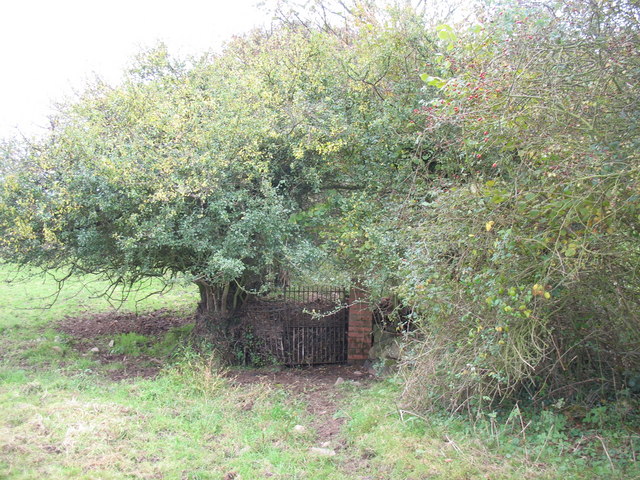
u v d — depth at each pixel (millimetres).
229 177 8312
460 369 5762
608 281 4934
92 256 8531
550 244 4410
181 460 5223
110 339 10695
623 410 5473
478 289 5180
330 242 8562
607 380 5840
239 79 8711
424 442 5414
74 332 11062
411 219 6828
